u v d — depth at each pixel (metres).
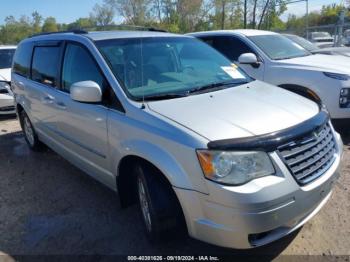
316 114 2.98
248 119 2.70
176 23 42.47
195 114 2.80
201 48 4.22
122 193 3.38
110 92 3.28
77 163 4.16
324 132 2.93
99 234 3.36
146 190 2.89
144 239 3.25
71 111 3.84
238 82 3.71
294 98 3.29
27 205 4.00
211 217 2.51
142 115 2.93
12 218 3.73
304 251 2.95
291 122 2.71
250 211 2.38
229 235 2.47
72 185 4.45
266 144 2.45
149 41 3.88
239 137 2.48
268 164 2.45
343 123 5.41
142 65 3.53
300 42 7.62
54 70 4.36
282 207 2.46
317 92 5.50
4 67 9.02
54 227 3.51
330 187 2.84
